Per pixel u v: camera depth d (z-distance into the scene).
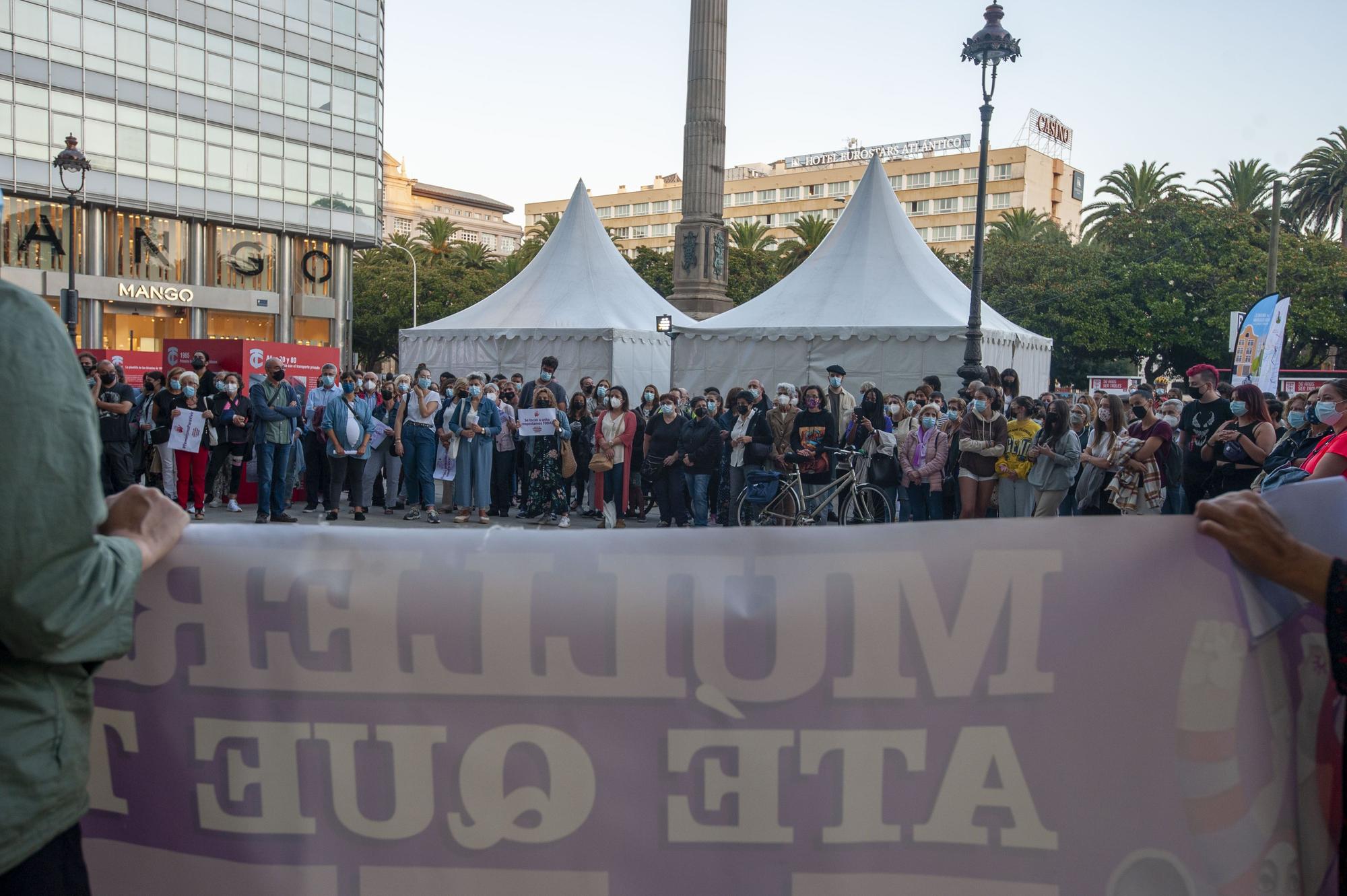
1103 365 51.91
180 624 1.68
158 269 40.44
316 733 1.66
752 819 1.61
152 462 12.70
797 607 1.60
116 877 1.72
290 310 45.16
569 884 1.63
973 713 1.59
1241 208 50.03
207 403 12.32
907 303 17.03
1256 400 7.98
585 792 1.62
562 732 1.62
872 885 1.60
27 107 35.44
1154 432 8.23
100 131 37.56
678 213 135.25
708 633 1.60
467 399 12.38
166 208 39.81
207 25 40.53
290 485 13.24
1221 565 1.59
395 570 1.64
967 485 9.64
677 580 1.61
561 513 12.10
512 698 1.63
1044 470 9.02
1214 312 43.97
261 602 1.66
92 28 37.00
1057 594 1.59
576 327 19.38
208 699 1.68
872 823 1.60
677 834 1.61
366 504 13.03
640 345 19.70
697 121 28.83
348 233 46.66
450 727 1.64
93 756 1.72
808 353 16.86
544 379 12.30
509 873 1.63
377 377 14.34
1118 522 1.60
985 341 16.25
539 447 12.02
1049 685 1.59
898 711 1.59
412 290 60.41
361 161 47.03
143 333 40.66
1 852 1.30
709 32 28.61
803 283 18.25
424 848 1.65
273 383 11.83
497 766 1.63
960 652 1.59
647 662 1.61
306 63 44.22
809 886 1.60
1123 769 1.59
